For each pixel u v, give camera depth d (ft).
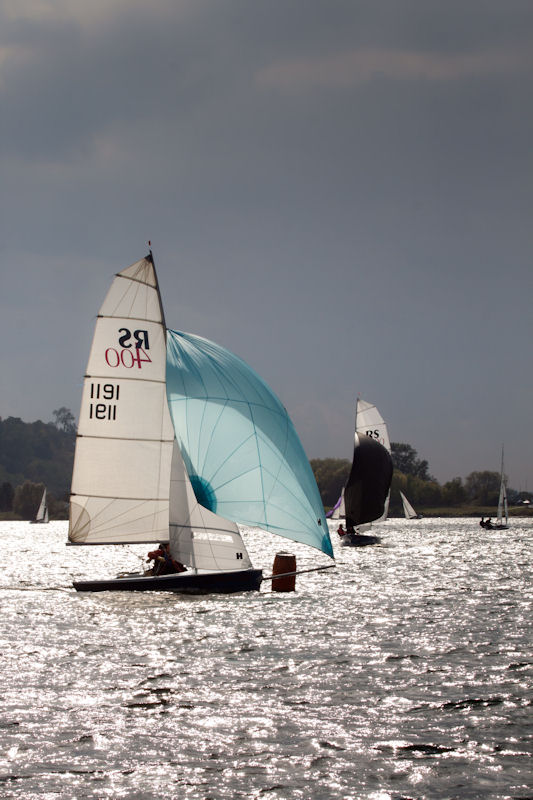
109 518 383.65
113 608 366.43
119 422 384.68
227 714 195.93
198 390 391.86
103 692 216.54
